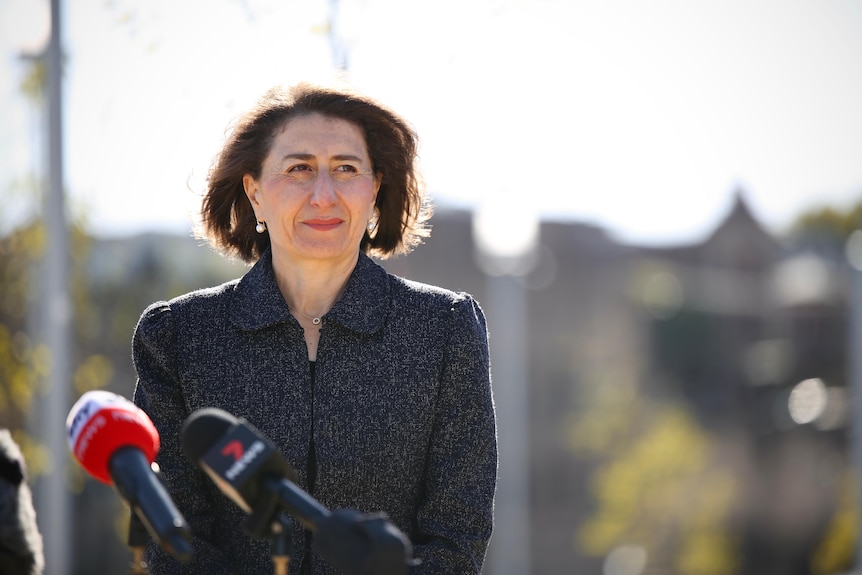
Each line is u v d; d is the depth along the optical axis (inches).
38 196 523.5
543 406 2021.4
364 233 217.6
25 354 544.7
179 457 199.6
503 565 1517.0
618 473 1760.6
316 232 197.2
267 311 199.5
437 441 200.7
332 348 199.2
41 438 526.0
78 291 627.2
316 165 199.2
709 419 2188.7
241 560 197.3
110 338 804.0
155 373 202.4
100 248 816.3
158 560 195.8
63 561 487.8
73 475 584.4
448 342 202.1
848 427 2203.5
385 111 205.8
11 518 165.2
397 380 198.7
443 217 1790.1
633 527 1742.1
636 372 2145.7
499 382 1508.4
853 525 1770.4
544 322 2079.2
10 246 544.1
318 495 195.0
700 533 1768.0
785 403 2235.5
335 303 203.0
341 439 195.2
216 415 149.2
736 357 2276.1
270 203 200.2
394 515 198.8
